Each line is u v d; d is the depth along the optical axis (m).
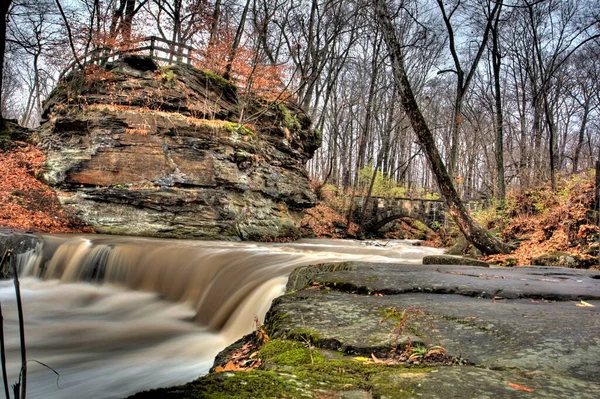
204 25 19.66
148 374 4.75
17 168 14.56
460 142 37.09
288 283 6.31
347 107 42.22
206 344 5.88
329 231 25.08
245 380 1.83
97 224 13.59
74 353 5.51
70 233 12.73
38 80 27.97
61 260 10.27
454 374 2.07
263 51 22.25
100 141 14.09
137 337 6.20
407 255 14.65
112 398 4.10
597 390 1.86
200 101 16.05
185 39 20.62
